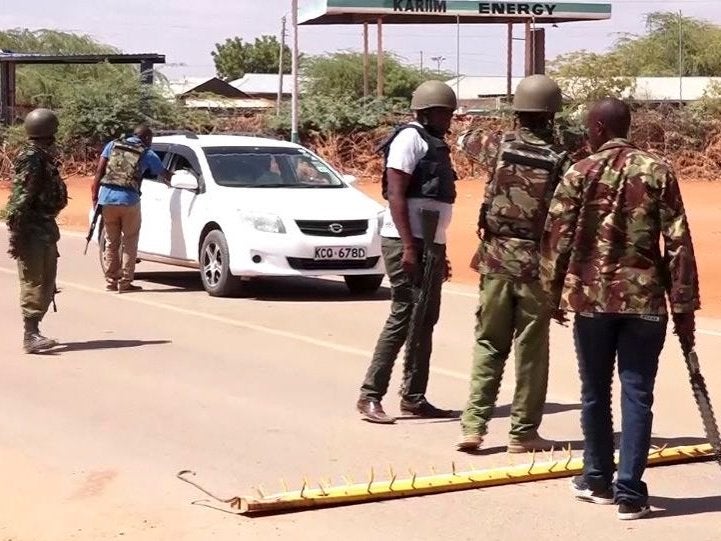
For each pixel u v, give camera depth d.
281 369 9.80
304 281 15.45
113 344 10.80
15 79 44.97
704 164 38.06
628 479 6.03
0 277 15.29
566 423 8.12
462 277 16.23
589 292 5.92
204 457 7.16
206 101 43.16
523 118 7.14
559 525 5.98
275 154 14.95
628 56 69.69
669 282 5.91
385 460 7.15
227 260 13.65
